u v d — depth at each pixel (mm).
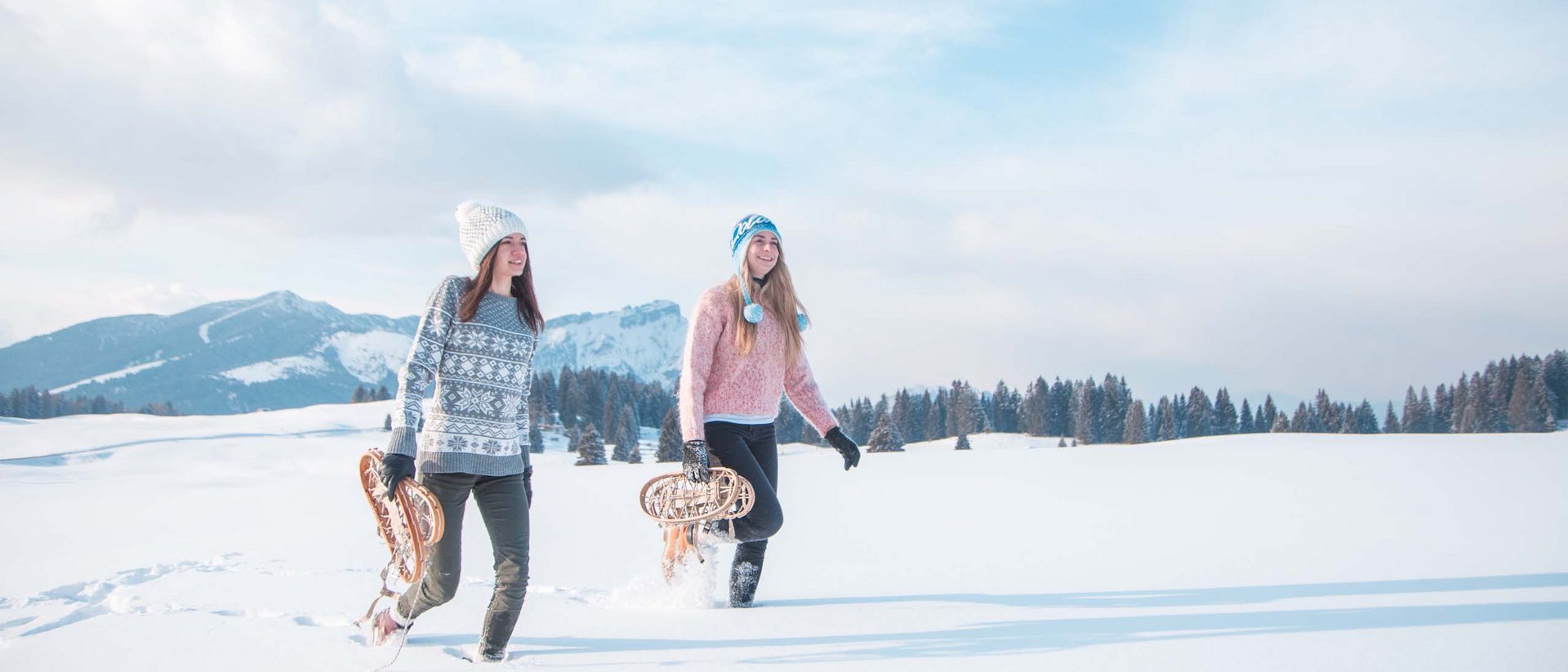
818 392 3871
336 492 10906
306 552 5133
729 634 2977
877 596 3641
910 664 2520
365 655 2760
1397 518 5086
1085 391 102500
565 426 99625
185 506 9047
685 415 3410
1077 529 5289
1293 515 5375
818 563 4574
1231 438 14344
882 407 112500
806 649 2734
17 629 3236
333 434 58031
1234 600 3217
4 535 6664
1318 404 105938
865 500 7633
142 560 4816
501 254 2865
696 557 3607
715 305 3551
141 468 39031
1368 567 3719
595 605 3604
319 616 3283
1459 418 98438
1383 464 8320
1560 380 92625
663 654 2729
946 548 4855
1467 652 2412
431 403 2814
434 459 2744
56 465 39156
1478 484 6578
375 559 4855
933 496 7629
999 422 118188
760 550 3521
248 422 62375
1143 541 4715
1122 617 3020
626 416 79125
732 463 3443
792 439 87750
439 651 2832
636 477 12016
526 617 3307
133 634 2979
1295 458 9422
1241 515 5488
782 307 3654
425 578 2797
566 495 9148
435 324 2744
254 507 8758
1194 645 2609
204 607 3430
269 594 3660
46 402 163250
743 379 3555
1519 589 3176
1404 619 2801
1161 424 104875
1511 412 93500
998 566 4227
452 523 2766
